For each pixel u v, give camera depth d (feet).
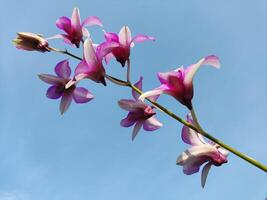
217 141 1.34
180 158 1.48
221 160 1.46
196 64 1.38
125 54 1.58
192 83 1.40
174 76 1.40
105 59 1.64
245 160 1.29
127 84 1.57
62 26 1.75
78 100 1.73
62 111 1.73
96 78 1.57
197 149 1.47
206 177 1.48
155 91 1.41
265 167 1.27
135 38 1.59
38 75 1.72
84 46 1.55
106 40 1.61
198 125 1.38
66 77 1.72
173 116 1.42
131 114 1.62
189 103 1.40
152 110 1.60
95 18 1.74
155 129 1.64
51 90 1.73
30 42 1.72
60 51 1.73
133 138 1.64
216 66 1.39
